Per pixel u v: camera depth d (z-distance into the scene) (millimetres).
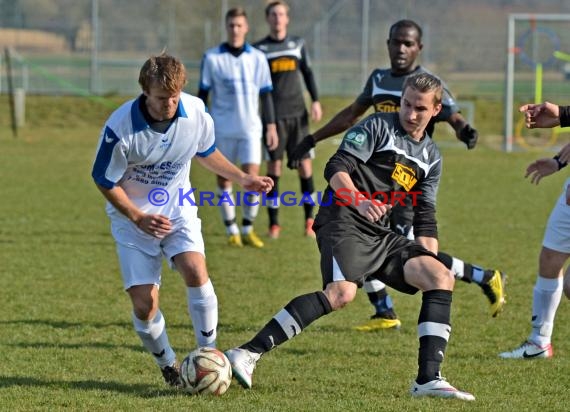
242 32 26547
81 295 20250
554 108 13883
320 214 13312
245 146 26703
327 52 75000
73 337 16469
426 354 12367
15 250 25891
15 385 13109
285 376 13820
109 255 25328
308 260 24875
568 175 45438
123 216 12922
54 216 32469
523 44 61375
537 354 15273
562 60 67375
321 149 56219
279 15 28234
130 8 77188
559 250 14992
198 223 13336
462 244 27375
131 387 13102
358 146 12914
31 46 76938
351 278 12562
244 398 12328
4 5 76688
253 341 12672
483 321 18109
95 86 74875
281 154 28531
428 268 12633
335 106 69188
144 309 12781
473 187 40875
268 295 20516
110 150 12234
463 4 77438
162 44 77812
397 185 13219
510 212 33906
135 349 15641
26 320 17797
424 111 12898
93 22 76375
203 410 11656
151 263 12977
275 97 28344
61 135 63094
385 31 76062
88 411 11734
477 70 75500
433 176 13625
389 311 17469
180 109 12461
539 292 15219
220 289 21078
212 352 12602
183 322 17844
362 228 12992
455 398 12188
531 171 14430
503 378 13922
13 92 66125
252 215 27078
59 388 12953
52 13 77312
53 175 44094
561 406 12297
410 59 17562
